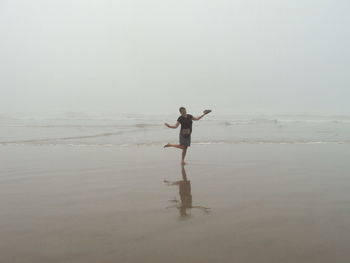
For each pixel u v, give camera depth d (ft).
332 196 18.78
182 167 28.45
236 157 33.76
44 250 11.39
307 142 46.03
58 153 36.06
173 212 15.94
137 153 36.40
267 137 52.01
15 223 14.24
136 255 11.00
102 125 72.59
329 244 11.88
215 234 12.91
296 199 18.16
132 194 19.49
